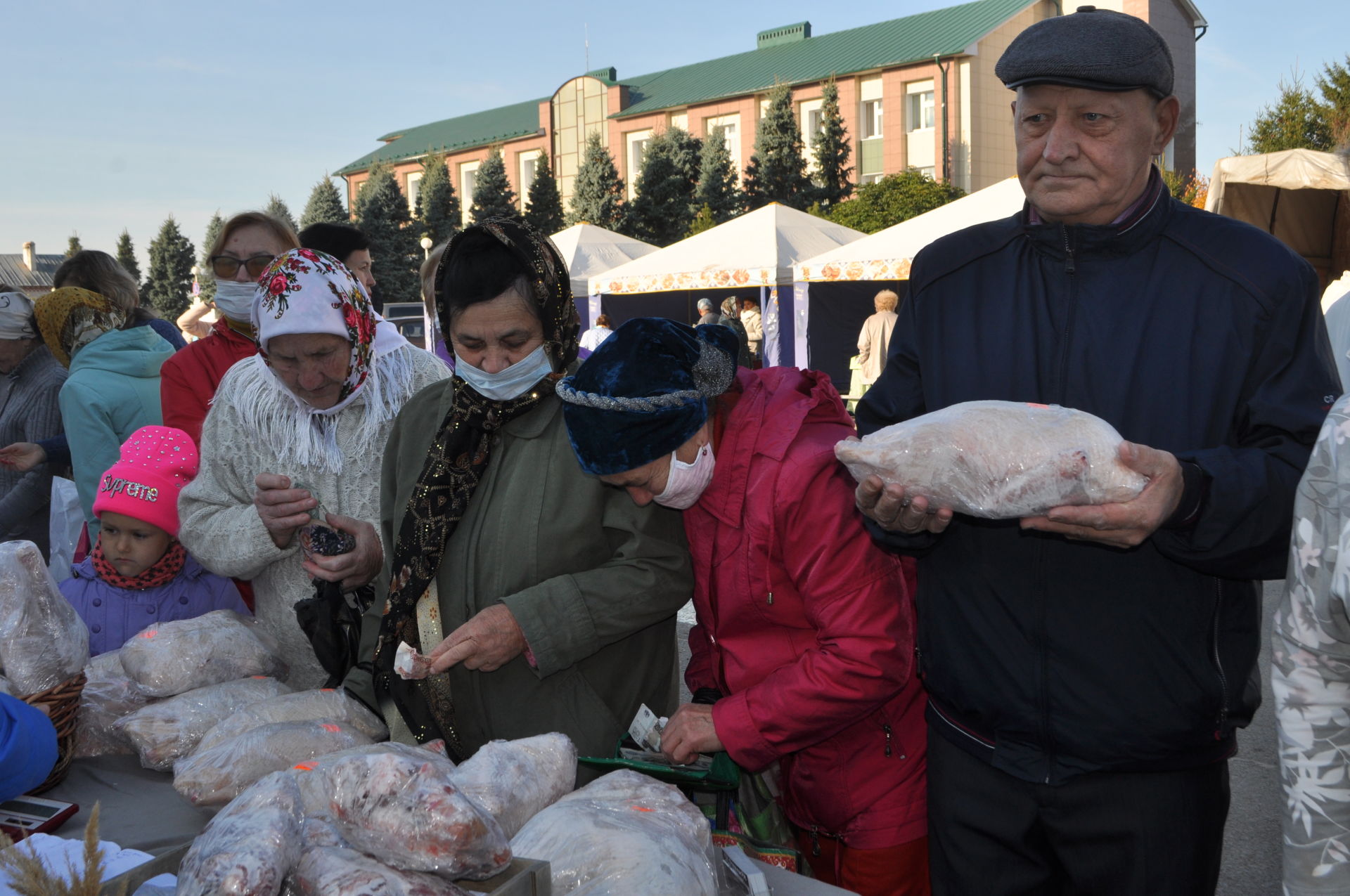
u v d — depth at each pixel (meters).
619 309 19.89
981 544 1.56
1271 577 1.41
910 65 33.53
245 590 2.58
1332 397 1.41
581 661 1.87
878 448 1.38
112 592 2.45
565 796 1.51
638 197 35.38
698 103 39.47
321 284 2.15
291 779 1.20
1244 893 2.81
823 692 1.57
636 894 1.20
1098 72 1.40
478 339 1.80
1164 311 1.48
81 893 1.03
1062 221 1.55
